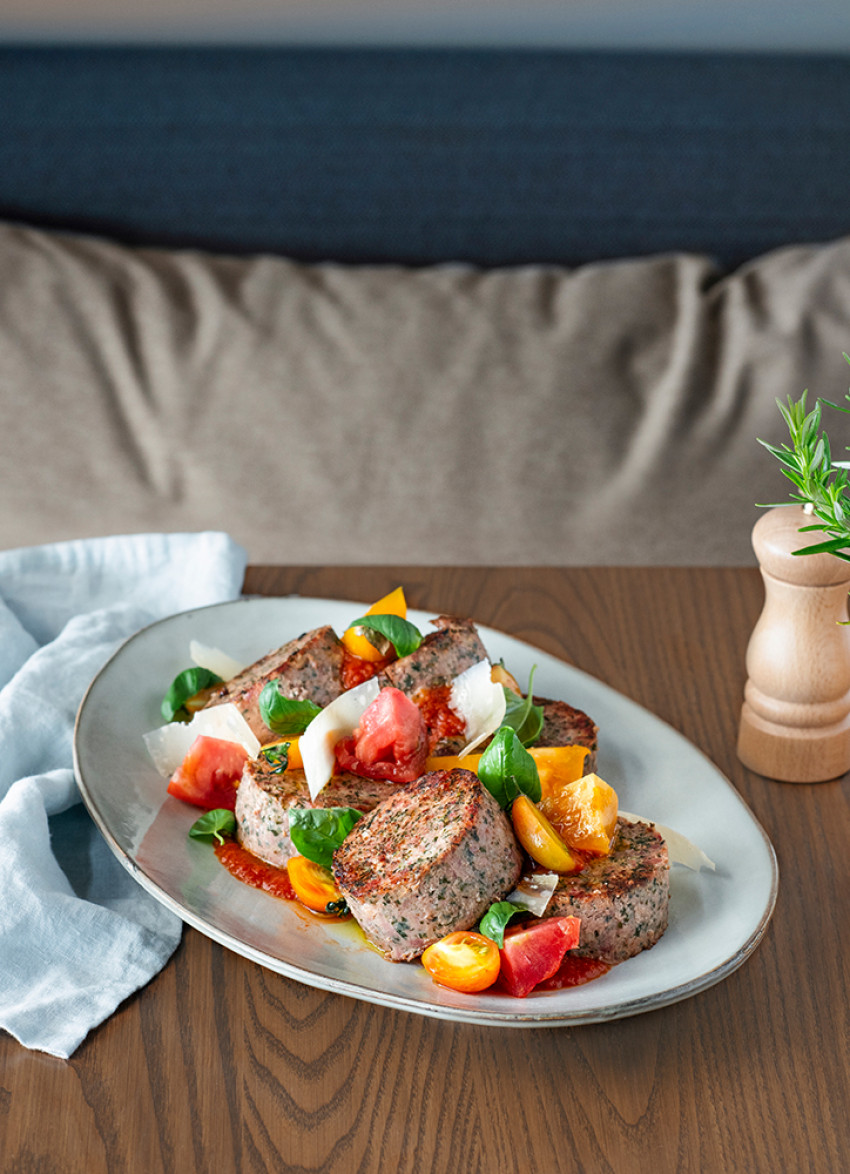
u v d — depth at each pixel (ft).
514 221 8.39
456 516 7.18
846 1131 2.34
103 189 8.24
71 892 2.92
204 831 3.05
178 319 7.42
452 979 2.46
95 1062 2.42
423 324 7.43
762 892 2.79
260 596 4.31
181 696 3.58
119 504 7.14
